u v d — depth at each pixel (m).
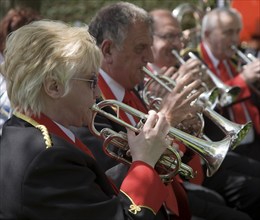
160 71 6.43
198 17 9.04
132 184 3.46
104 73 5.11
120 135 3.85
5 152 3.25
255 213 6.55
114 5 5.12
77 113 3.44
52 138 3.28
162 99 5.05
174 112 4.62
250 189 6.49
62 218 3.06
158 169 4.13
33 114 3.38
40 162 3.09
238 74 7.98
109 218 3.21
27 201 3.05
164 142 3.61
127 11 5.04
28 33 3.36
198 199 5.87
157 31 6.99
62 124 3.46
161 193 3.51
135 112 3.89
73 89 3.38
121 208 3.32
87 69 3.40
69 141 3.47
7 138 3.30
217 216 5.86
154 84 5.45
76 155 3.22
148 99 5.30
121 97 5.13
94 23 5.14
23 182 3.08
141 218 3.38
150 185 3.47
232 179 6.55
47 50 3.31
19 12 6.16
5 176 3.17
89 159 3.36
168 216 4.39
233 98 6.93
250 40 9.42
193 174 4.05
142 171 3.50
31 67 3.30
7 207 3.12
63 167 3.13
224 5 9.98
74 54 3.33
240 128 5.10
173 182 4.78
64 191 3.08
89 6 16.55
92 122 3.84
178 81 4.90
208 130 6.39
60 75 3.31
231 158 6.94
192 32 8.92
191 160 5.36
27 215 3.05
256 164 6.96
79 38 3.39
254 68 7.47
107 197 3.30
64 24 3.52
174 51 7.01
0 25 6.14
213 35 7.95
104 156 4.40
